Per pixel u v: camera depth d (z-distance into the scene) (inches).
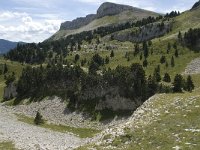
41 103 5132.9
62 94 5044.3
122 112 4097.0
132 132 1676.9
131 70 4409.5
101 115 4170.8
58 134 3745.1
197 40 7539.4
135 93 4168.3
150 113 1934.1
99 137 1945.1
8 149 2655.0
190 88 4677.7
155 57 7416.3
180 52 7362.2
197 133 1497.3
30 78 5876.0
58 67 5551.2
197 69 6402.6
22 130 3809.1
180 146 1413.6
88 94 4574.3
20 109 5339.6
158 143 1503.4
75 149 1793.8
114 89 4313.5
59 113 4616.1
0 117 4847.4
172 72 6510.8
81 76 4874.5
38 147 2736.2
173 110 1841.8
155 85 4311.0
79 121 4227.4
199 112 1718.8
